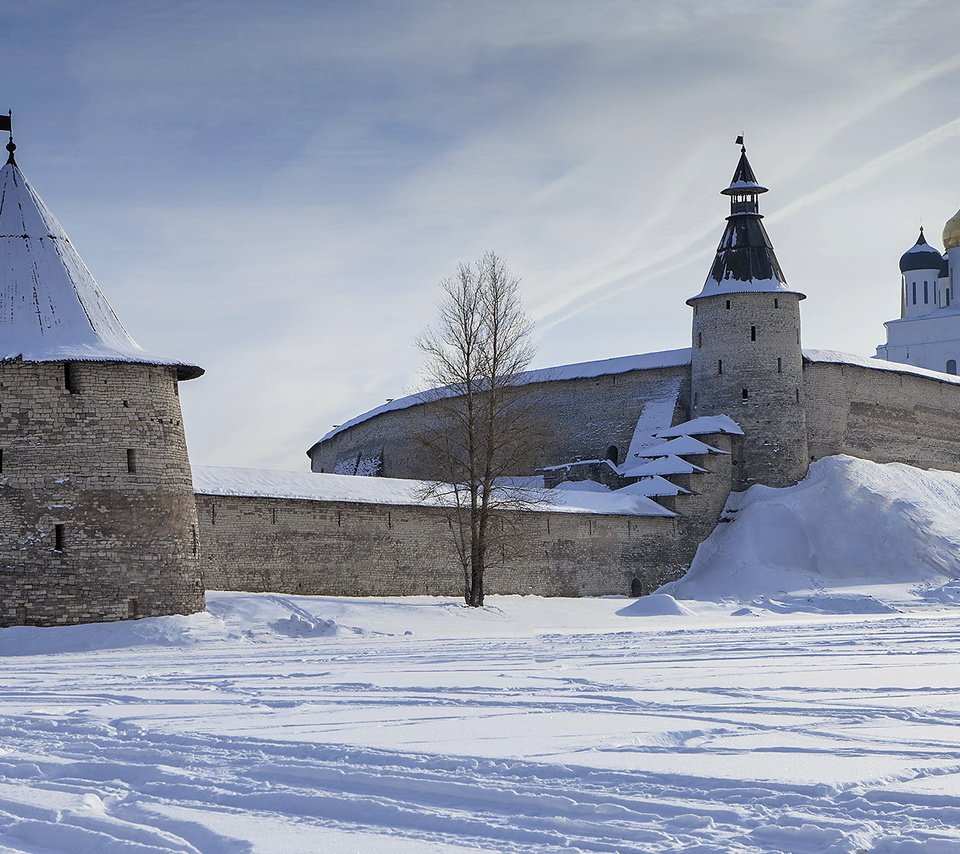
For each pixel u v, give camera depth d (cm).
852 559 6431
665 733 1501
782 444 7062
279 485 4978
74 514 3819
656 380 7550
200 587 4069
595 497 6344
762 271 7206
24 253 4059
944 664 2533
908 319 11044
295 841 994
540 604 5303
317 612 4359
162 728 1664
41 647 3622
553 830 1016
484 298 5334
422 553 5347
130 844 989
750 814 1048
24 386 3828
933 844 927
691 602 5700
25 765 1366
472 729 1584
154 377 4012
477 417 5506
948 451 8119
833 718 1638
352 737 1530
